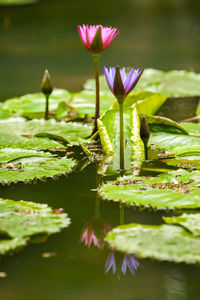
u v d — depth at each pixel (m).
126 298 4.15
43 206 4.45
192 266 4.25
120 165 4.75
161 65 7.19
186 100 5.68
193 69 6.85
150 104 5.18
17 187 4.62
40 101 5.61
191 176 4.59
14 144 4.96
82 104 5.52
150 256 4.21
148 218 4.42
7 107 5.52
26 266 4.25
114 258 4.27
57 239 4.34
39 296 4.16
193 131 5.04
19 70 7.18
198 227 4.31
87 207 4.49
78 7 15.34
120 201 4.53
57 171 4.71
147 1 16.58
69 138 5.04
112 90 4.70
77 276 4.22
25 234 4.30
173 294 4.16
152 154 4.88
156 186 4.54
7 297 4.16
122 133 4.74
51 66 7.43
